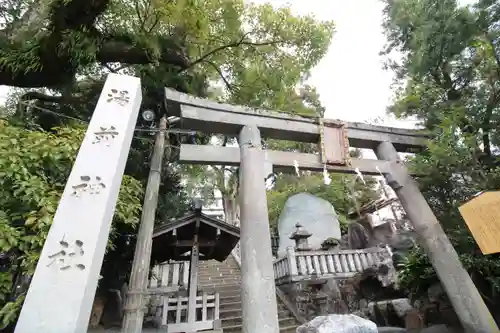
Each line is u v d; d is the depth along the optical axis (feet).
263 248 14.69
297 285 33.86
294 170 19.54
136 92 13.47
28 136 14.26
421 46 22.35
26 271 11.16
